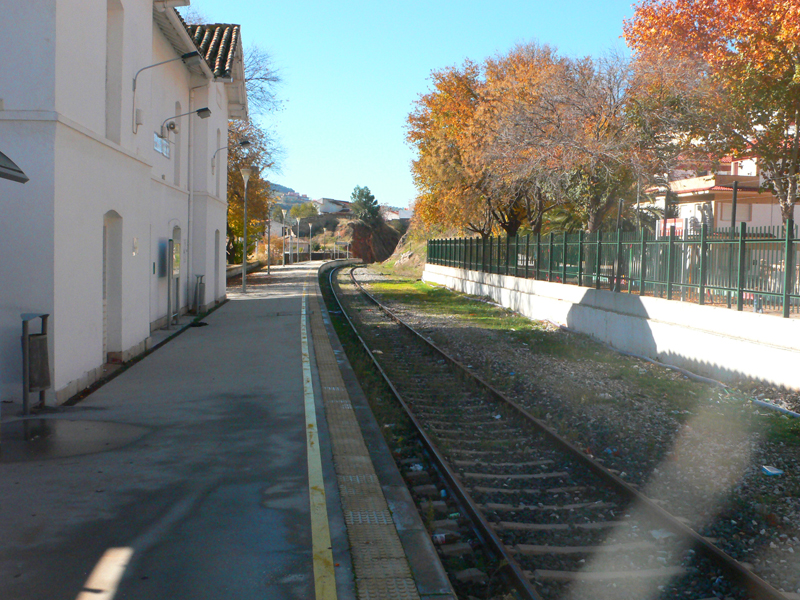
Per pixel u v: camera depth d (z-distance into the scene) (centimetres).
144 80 1240
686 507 581
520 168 2531
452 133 3350
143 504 510
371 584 398
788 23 1619
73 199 876
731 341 1167
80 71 895
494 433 829
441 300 3075
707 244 1312
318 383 1018
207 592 380
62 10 820
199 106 2064
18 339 818
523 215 3584
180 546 438
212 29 2402
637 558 482
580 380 1167
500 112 2734
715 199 2878
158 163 1606
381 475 618
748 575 433
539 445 768
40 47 798
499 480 647
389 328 1973
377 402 947
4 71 795
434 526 522
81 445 666
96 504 509
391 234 15562
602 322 1702
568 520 552
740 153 2152
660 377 1226
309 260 9288
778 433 815
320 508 509
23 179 614
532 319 2250
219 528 468
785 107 1897
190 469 596
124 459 622
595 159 2200
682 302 1375
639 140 2206
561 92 2373
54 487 544
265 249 7606
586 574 450
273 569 409
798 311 1075
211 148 2184
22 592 373
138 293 1236
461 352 1505
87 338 949
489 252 3086
